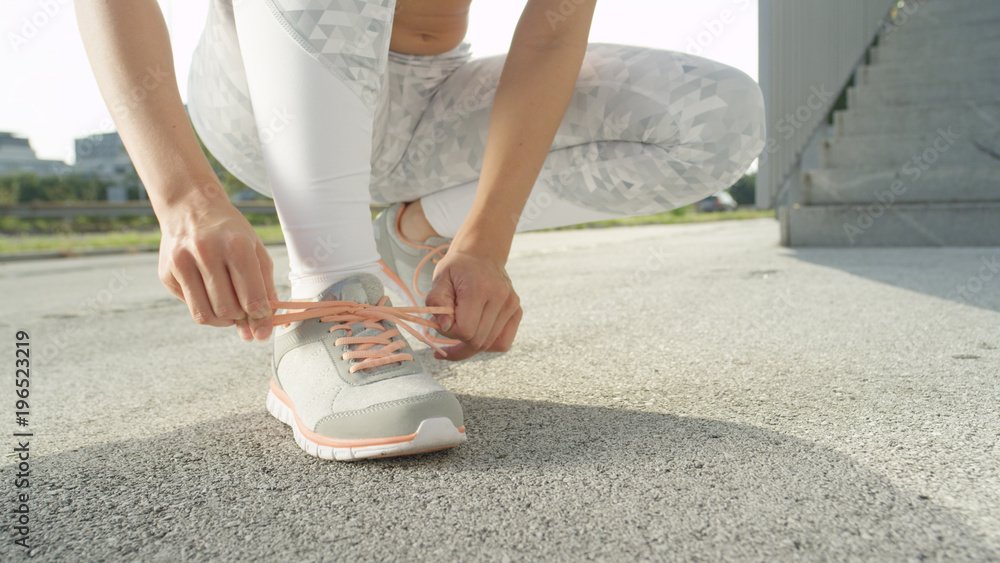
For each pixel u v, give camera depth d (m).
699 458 0.71
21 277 4.72
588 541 0.54
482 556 0.53
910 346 1.20
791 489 0.62
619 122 1.04
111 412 1.06
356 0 0.74
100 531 0.60
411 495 0.65
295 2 0.73
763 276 2.30
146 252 7.74
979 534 0.53
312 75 0.76
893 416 0.82
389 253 1.35
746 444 0.75
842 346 1.22
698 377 1.06
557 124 0.85
